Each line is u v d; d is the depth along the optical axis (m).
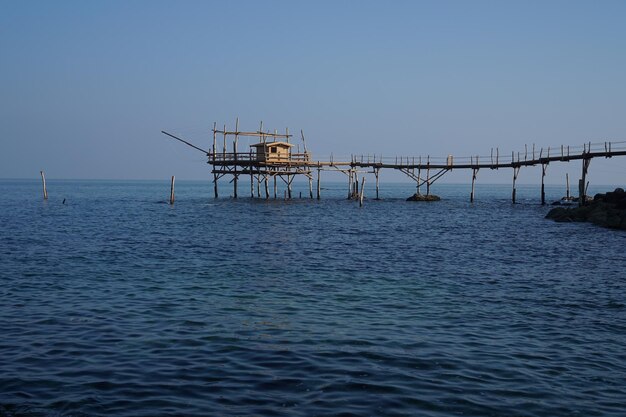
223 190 190.25
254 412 9.65
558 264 27.19
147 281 21.59
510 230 45.16
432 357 12.79
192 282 21.47
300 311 17.00
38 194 127.88
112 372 11.53
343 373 11.61
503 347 13.69
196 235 38.97
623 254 30.73
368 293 19.88
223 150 76.38
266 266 25.55
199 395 10.38
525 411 9.92
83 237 37.28
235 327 15.07
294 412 9.66
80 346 13.26
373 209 72.00
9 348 13.04
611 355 13.19
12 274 22.80
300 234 40.47
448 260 28.41
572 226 48.53
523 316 16.80
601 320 16.44
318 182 87.00
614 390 11.00
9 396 10.25
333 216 59.06
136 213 62.16
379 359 12.55
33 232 40.50
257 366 11.96
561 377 11.66
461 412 9.83
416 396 10.47
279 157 73.69
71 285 20.66
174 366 11.92
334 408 9.85
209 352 12.89
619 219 46.50
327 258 28.50
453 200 106.50
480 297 19.45
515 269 25.64
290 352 12.95
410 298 19.14
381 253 30.83
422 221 54.31
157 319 15.85
